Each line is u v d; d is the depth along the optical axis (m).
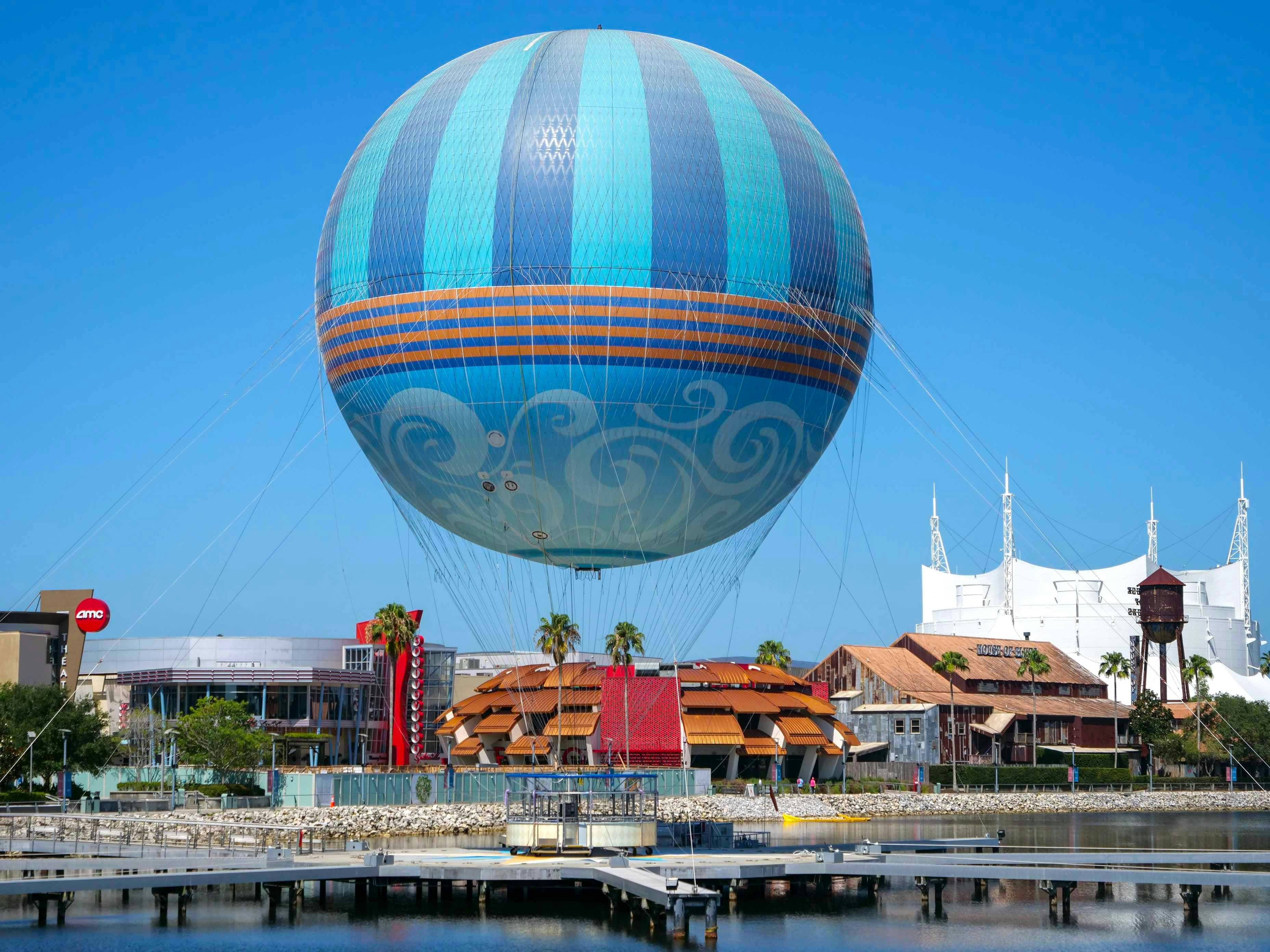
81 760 117.94
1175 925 69.12
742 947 61.88
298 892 71.94
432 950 60.62
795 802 143.50
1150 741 194.00
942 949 62.38
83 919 69.19
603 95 61.41
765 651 195.50
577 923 66.31
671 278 60.88
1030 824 139.25
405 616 167.88
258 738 131.62
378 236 63.03
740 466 65.88
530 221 60.31
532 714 158.88
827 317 64.81
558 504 65.50
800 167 64.25
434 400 63.31
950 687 182.62
